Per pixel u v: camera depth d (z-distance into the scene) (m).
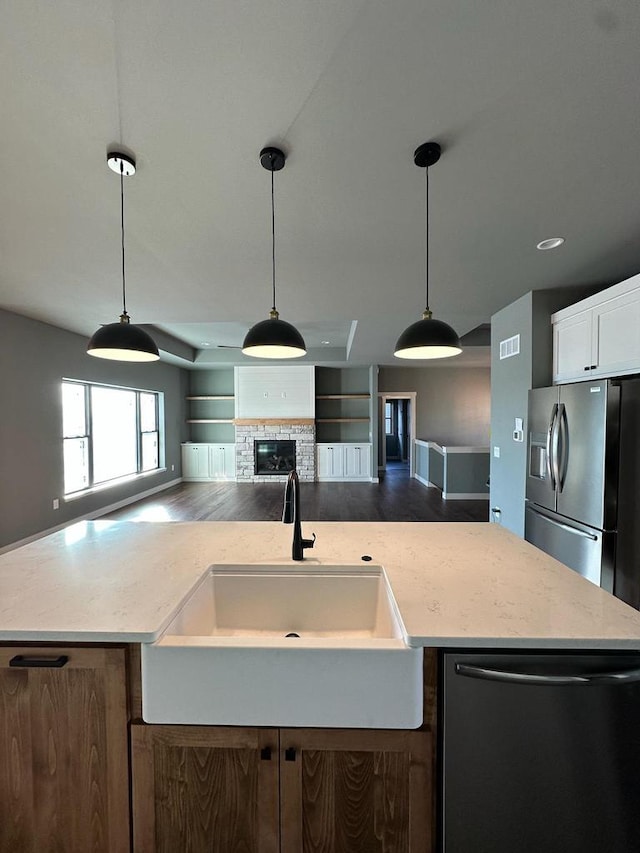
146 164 1.74
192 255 2.74
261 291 3.56
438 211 2.17
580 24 1.12
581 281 3.30
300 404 8.62
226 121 1.48
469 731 0.98
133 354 2.17
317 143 1.61
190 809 1.01
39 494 4.59
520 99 1.39
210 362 8.21
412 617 1.06
